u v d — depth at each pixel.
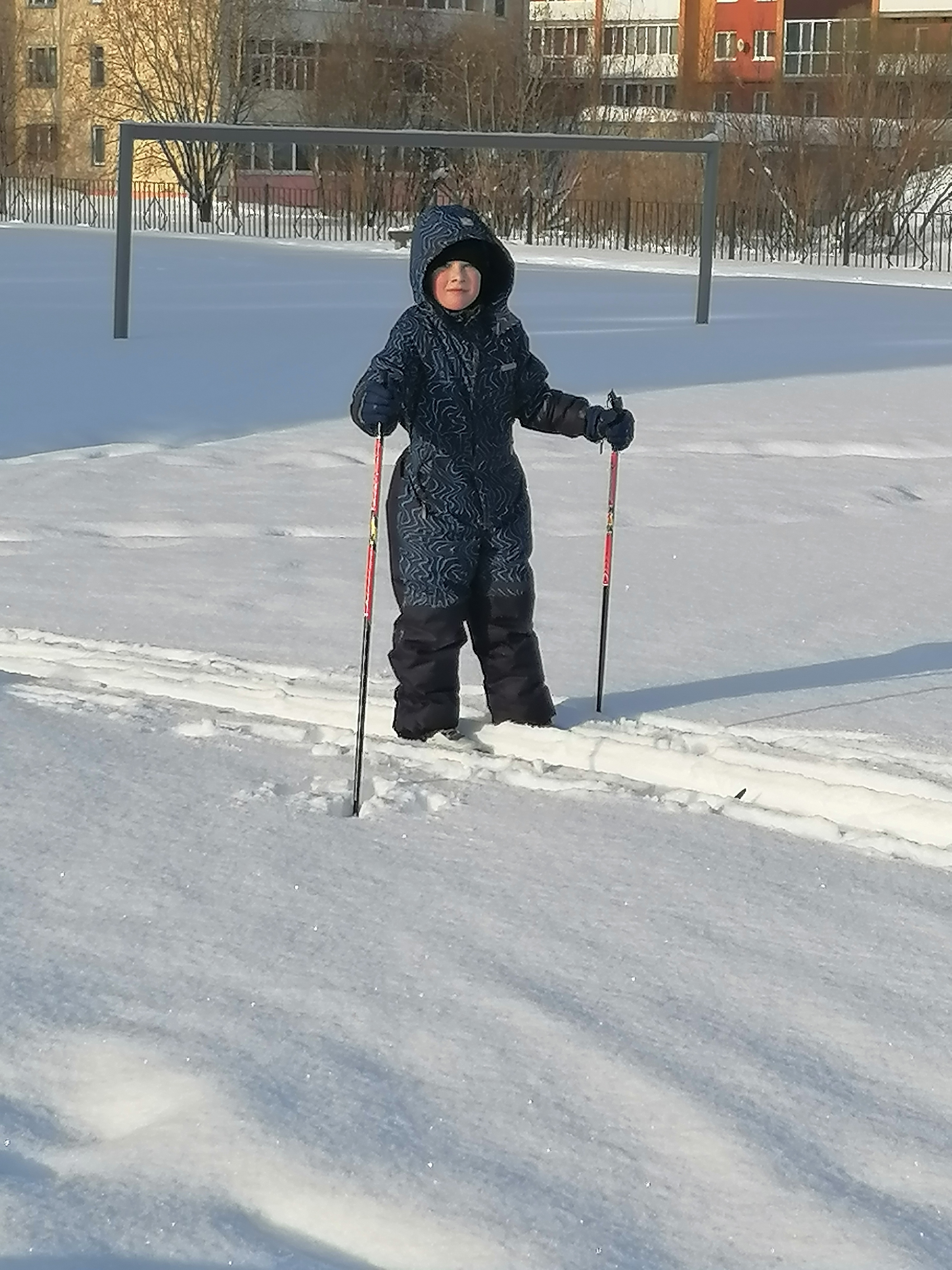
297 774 4.89
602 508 8.91
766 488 9.52
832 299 24.42
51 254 30.44
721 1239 2.63
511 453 5.10
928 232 40.03
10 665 5.98
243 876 4.09
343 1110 2.98
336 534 8.26
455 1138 2.90
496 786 4.79
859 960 3.65
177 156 47.56
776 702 5.53
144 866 4.14
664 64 61.62
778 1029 3.32
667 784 4.83
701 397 12.92
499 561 5.11
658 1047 3.23
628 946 3.70
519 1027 3.30
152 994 3.45
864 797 4.56
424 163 42.72
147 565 7.45
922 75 39.31
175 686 5.67
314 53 50.53
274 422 11.52
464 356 4.94
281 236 39.78
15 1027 3.30
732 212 38.47
